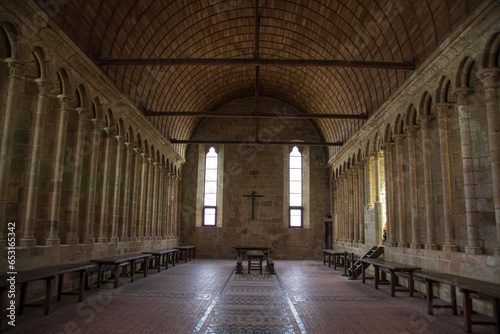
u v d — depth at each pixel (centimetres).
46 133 1505
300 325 1050
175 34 2269
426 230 1728
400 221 1934
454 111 1505
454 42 1334
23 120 1398
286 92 3669
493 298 987
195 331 973
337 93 2916
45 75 1320
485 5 1153
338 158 3378
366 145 2550
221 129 3862
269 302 1382
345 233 3112
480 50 1227
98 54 1695
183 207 3759
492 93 1206
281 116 2477
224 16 2341
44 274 1072
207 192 3822
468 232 1316
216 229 3722
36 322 1037
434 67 1511
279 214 3747
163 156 3047
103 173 1916
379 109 2145
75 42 1490
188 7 2114
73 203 1577
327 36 2347
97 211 1892
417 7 1568
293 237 3719
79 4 1448
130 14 1797
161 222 3022
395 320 1120
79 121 1616
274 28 2514
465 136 1341
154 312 1181
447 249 1452
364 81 2395
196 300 1396
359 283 1923
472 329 1025
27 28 1184
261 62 1734
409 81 1717
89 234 1714
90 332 950
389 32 1847
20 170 1357
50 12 1292
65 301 1334
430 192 1633
